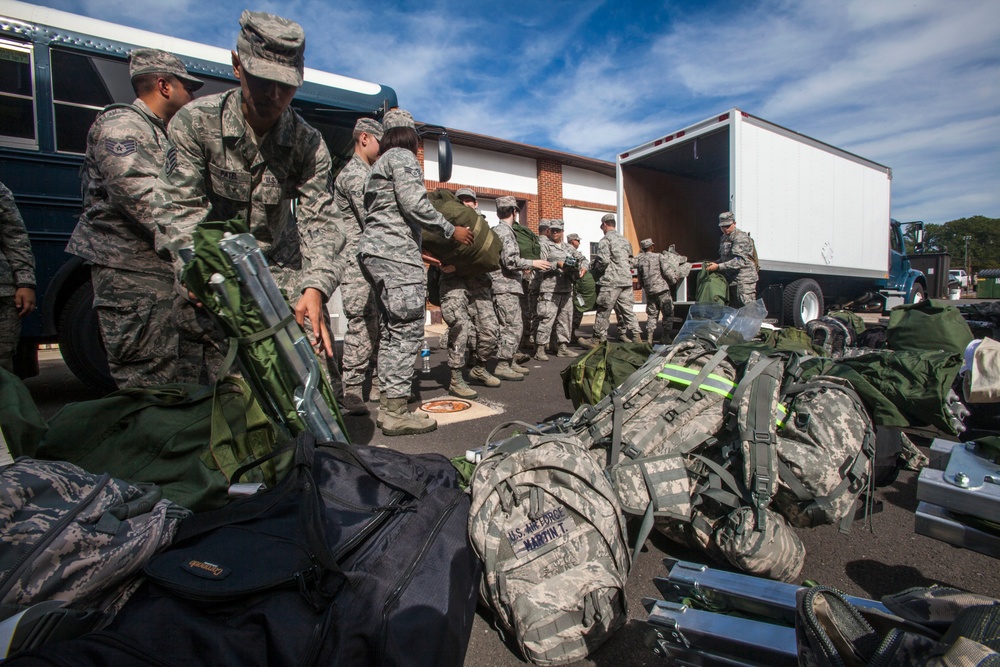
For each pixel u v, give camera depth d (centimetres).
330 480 148
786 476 167
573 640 134
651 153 800
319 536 119
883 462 209
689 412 183
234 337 175
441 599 122
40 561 98
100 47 397
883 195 1016
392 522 140
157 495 136
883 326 420
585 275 709
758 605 128
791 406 179
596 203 1401
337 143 532
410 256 302
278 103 194
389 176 295
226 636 101
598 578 138
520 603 135
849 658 94
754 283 686
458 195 550
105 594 113
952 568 183
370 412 377
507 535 142
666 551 194
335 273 225
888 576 178
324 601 112
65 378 530
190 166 198
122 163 188
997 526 133
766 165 729
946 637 81
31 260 312
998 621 78
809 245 819
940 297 1370
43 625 94
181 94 245
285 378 182
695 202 991
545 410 383
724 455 171
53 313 387
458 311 406
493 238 386
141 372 243
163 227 186
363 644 107
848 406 176
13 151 377
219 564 115
